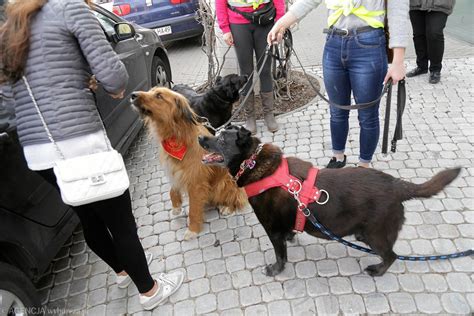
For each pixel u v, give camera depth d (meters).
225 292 2.76
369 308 2.47
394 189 2.35
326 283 2.69
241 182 2.54
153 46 5.82
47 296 3.01
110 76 1.97
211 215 3.61
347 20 2.99
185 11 9.07
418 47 5.62
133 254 2.42
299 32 9.54
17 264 2.50
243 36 4.45
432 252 2.82
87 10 1.94
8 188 2.47
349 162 4.05
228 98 4.26
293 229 2.58
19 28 1.84
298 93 5.92
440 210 3.20
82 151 2.04
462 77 5.61
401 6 2.72
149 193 4.12
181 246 3.29
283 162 2.51
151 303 2.67
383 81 3.13
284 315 2.51
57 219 2.91
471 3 7.59
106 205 2.21
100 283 3.06
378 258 2.82
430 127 4.45
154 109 2.81
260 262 2.98
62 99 1.96
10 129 2.49
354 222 2.38
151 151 5.00
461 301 2.43
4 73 1.92
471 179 3.52
